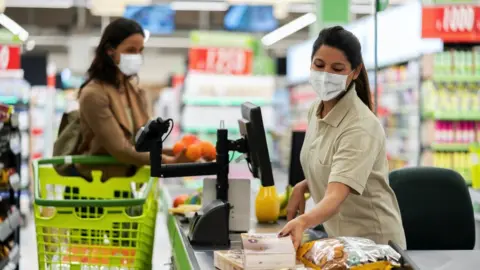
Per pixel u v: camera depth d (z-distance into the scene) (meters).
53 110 10.96
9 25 13.33
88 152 3.28
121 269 2.55
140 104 3.38
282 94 16.53
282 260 1.73
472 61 6.51
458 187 3.04
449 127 6.62
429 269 1.90
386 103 7.75
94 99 3.06
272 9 16.53
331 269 1.66
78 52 22.44
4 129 3.83
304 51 12.07
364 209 2.29
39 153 10.56
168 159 2.83
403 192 3.03
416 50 6.66
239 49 12.09
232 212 2.56
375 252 1.71
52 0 15.84
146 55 26.44
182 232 2.46
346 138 2.15
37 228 2.47
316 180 2.35
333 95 2.19
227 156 2.49
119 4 10.49
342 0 11.16
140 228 2.49
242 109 2.52
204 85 9.74
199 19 22.25
